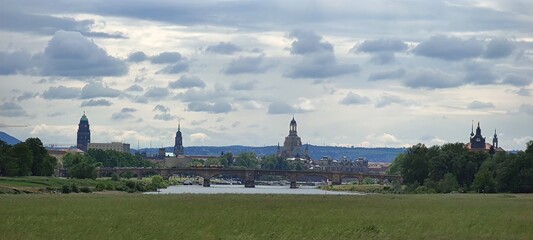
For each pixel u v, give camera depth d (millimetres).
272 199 179125
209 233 89938
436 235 89750
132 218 110188
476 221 108438
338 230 94250
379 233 91688
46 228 93562
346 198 194125
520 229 97062
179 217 112875
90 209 130125
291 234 90000
